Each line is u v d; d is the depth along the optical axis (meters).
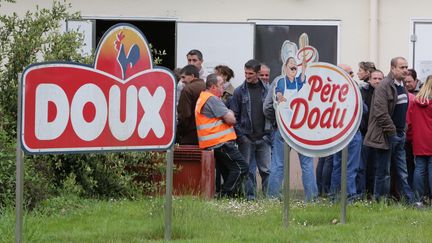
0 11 36.28
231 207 23.78
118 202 25.08
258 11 36.88
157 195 26.61
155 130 18.58
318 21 36.91
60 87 16.92
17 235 16.58
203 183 26.66
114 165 26.23
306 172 26.47
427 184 27.50
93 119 17.50
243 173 26.97
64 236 19.47
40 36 26.22
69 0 36.47
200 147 27.05
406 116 27.00
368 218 22.86
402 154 27.34
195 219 21.53
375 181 26.80
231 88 31.45
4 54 25.84
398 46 36.97
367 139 26.48
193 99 27.95
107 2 36.75
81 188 25.45
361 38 36.91
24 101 16.38
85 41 34.88
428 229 21.03
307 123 21.03
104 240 19.09
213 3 36.91
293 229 20.66
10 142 23.53
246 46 35.78
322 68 21.11
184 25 35.72
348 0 36.84
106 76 17.69
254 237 19.64
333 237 19.77
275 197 26.25
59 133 16.94
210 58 35.69
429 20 36.84
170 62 37.78
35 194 22.75
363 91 27.80
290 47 35.97
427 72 36.91
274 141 27.17
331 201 25.92
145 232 20.03
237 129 28.52
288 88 20.83
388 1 36.94
